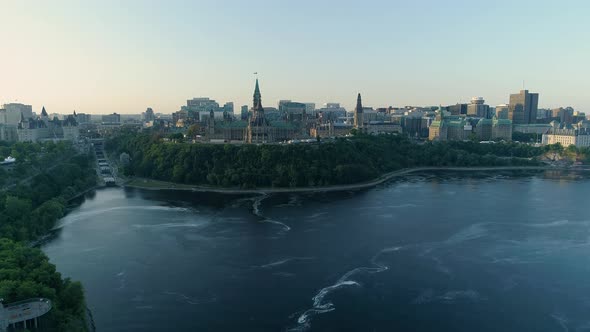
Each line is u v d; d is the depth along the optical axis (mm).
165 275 141500
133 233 185500
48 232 186750
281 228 193125
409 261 153500
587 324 111875
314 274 142250
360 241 175000
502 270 145750
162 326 110312
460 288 132125
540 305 121688
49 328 98000
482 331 108375
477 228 194000
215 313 116938
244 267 148000
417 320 113625
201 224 199750
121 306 120625
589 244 172250
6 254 122500
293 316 115500
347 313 117000
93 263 151250
